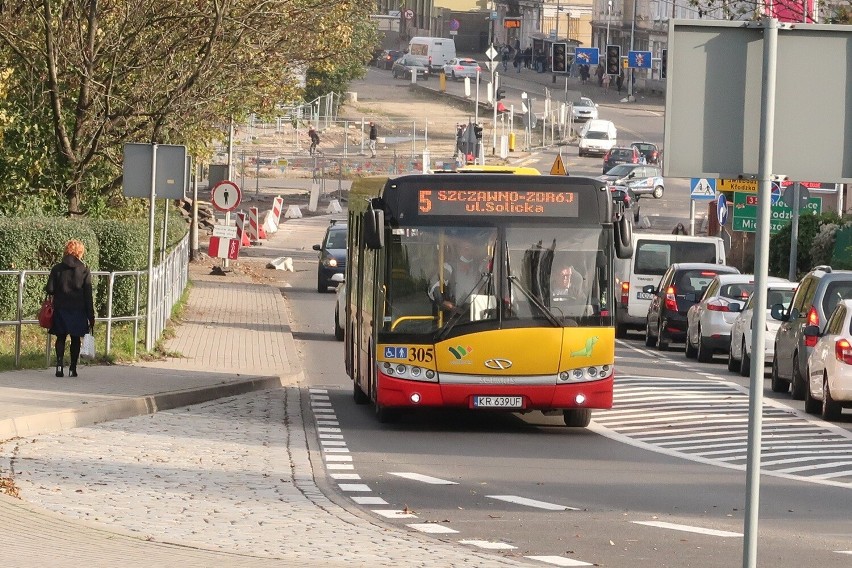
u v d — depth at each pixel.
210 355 45.78
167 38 56.94
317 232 114.75
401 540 18.83
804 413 37.19
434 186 32.44
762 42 12.26
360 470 26.16
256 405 35.66
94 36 55.72
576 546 18.98
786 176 12.30
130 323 49.62
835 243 70.75
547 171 148.12
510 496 23.44
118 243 49.91
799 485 25.36
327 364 47.81
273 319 60.62
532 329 32.03
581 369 32.28
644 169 144.38
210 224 108.50
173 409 33.62
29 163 56.62
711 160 12.32
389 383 32.09
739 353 48.81
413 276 32.28
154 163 42.50
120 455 26.16
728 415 36.38
